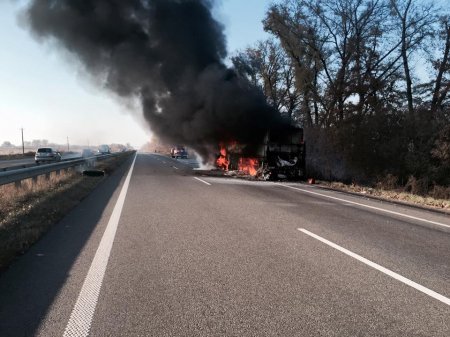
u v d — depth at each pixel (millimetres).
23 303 4066
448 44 24828
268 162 20891
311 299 4258
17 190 11445
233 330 3510
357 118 22562
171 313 3852
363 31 28203
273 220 8844
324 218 9336
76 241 6715
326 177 23125
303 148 21250
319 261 5688
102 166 26766
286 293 4414
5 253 5680
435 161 19375
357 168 21656
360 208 11398
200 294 4352
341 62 29219
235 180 19984
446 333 3531
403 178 19875
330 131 23094
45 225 7805
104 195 13008
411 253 6305
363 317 3828
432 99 25250
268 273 5102
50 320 3674
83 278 4836
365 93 26406
